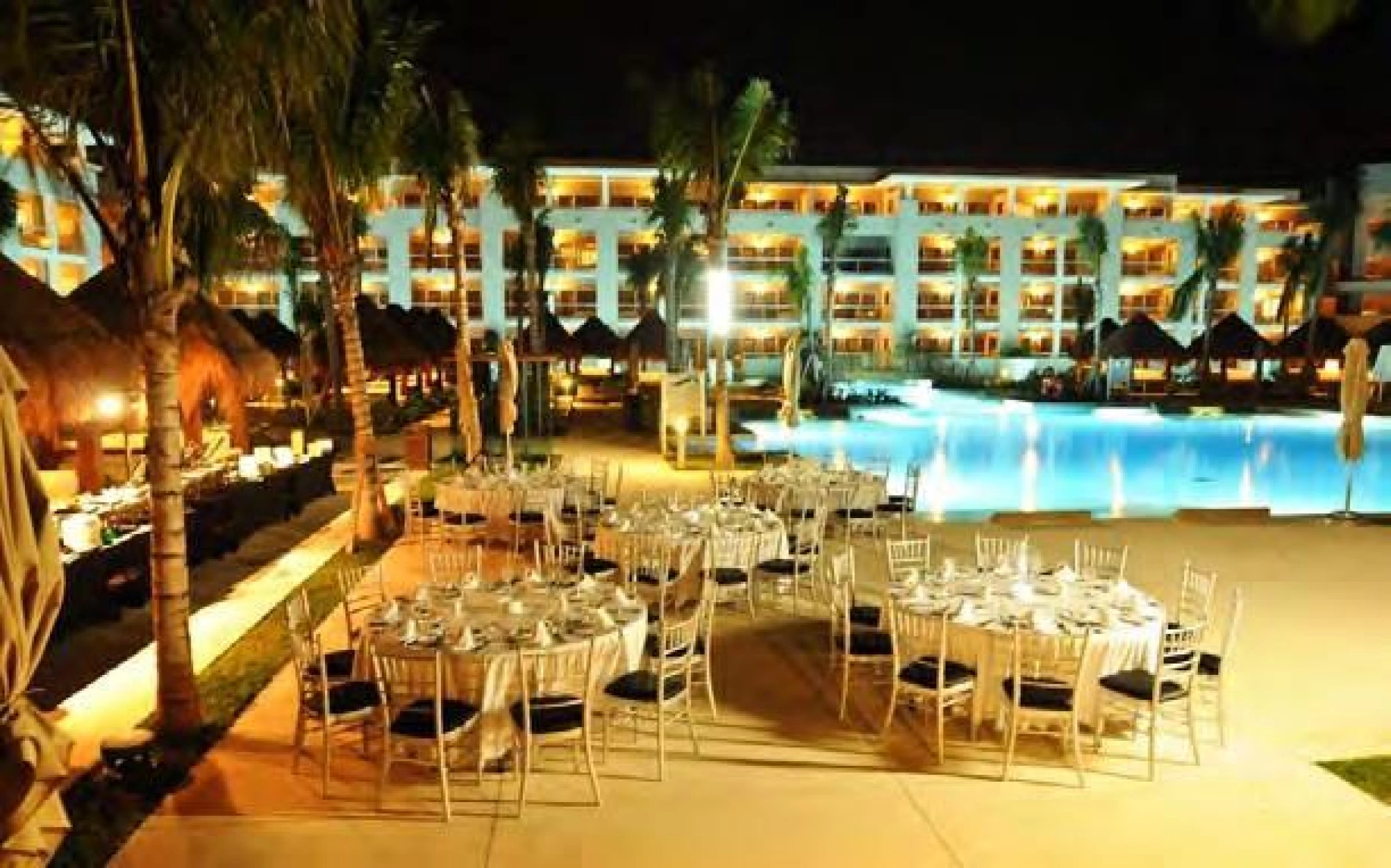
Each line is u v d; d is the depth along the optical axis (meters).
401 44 12.48
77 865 5.18
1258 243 57.31
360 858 5.29
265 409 31.53
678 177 22.52
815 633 9.23
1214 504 18.41
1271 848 5.41
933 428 31.41
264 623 9.67
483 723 6.20
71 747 3.50
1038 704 6.28
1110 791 6.08
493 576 11.34
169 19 6.30
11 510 3.27
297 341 27.94
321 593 10.82
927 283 55.97
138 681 8.18
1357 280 57.44
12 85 6.41
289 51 6.65
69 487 13.45
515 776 6.26
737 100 19.73
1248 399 39.34
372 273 52.25
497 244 52.66
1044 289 56.41
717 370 20.41
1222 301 57.44
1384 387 43.72
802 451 25.61
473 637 6.50
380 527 13.72
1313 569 11.70
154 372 6.60
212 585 11.27
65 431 17.56
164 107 6.42
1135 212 59.12
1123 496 19.30
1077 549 9.43
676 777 6.27
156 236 6.52
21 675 3.33
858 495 13.45
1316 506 18.25
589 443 25.75
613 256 54.19
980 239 51.78
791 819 5.73
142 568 10.47
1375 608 10.06
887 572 11.45
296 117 11.12
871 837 5.53
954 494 19.45
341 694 6.34
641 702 6.35
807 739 6.84
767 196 57.22
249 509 13.80
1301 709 7.39
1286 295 46.19
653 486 17.86
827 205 57.22
